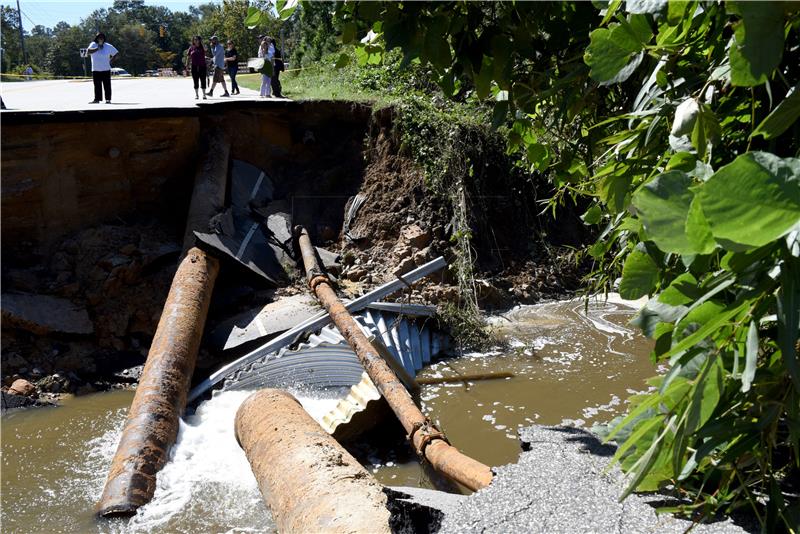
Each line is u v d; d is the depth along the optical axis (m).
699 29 2.83
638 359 11.71
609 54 2.80
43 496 7.88
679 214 1.82
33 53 94.31
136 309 13.00
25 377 11.33
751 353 1.84
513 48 3.90
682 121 2.48
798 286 1.78
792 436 2.12
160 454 8.37
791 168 1.59
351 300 13.42
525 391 10.55
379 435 9.23
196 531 6.97
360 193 16.89
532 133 4.96
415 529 4.08
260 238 15.15
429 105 17.11
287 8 4.11
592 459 4.43
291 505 6.02
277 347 11.70
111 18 95.25
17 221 13.79
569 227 16.75
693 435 2.21
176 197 16.03
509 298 14.99
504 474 4.29
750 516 3.25
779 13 1.86
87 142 14.76
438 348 12.48
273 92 19.11
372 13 3.73
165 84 30.94
